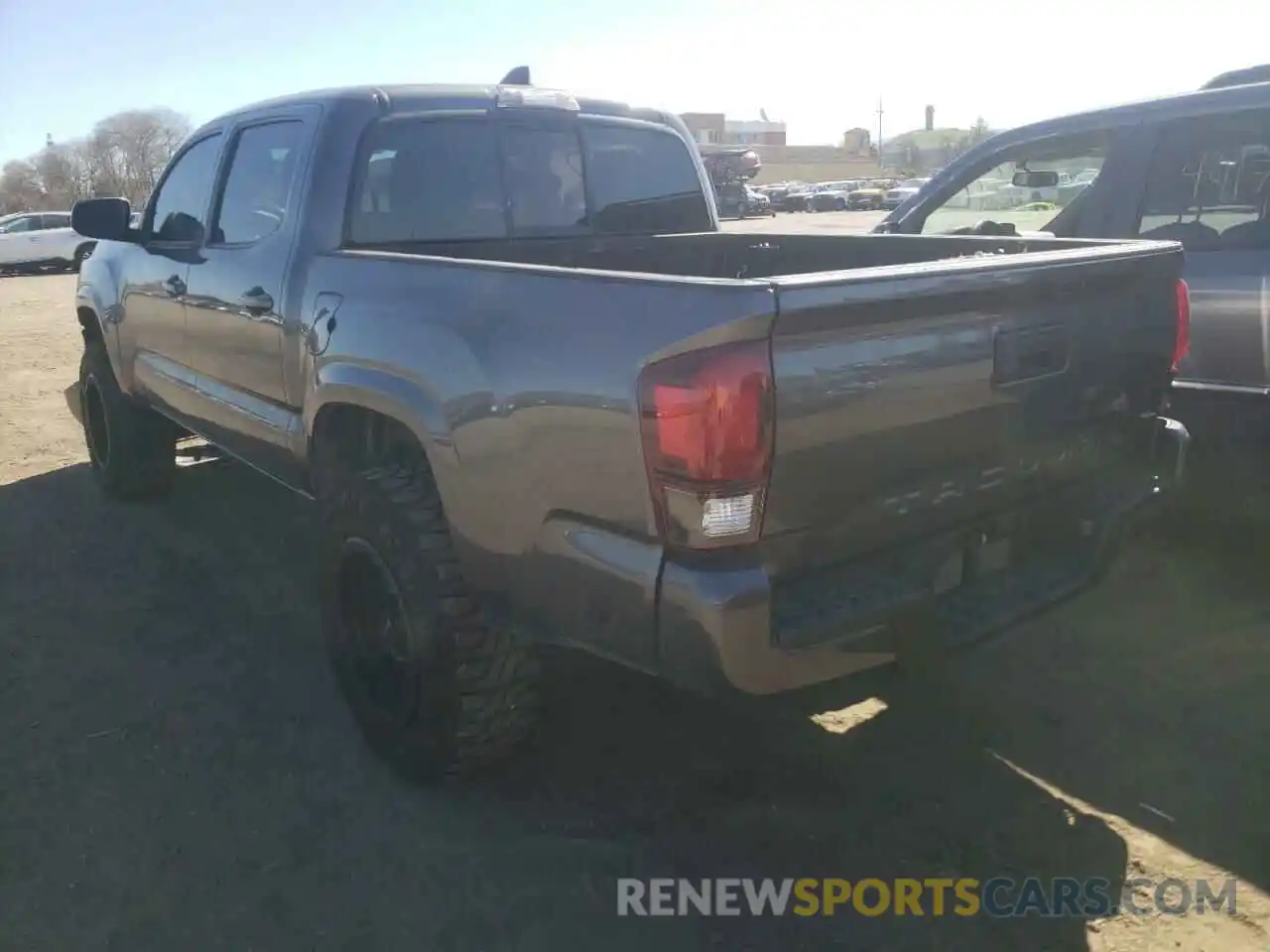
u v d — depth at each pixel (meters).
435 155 4.05
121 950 2.65
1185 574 4.81
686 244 4.70
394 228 3.95
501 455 2.74
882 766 3.40
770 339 2.31
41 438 7.77
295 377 3.76
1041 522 3.10
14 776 3.38
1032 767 3.38
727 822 3.13
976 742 3.53
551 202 4.43
